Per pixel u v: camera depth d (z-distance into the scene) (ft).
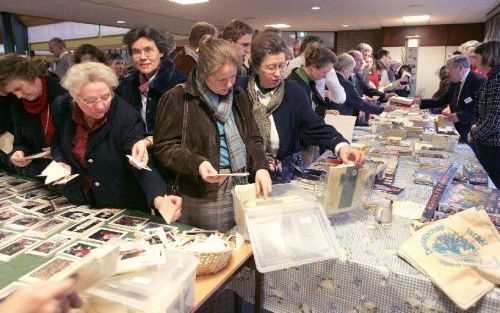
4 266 3.94
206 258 3.90
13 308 2.01
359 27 37.29
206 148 4.87
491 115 9.43
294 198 4.80
